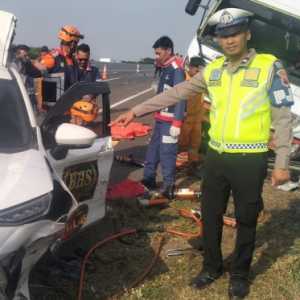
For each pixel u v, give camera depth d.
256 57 2.39
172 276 2.81
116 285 2.67
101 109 2.93
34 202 1.90
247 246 2.58
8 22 2.55
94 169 2.80
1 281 1.81
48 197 1.96
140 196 3.87
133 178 4.76
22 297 1.93
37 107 3.60
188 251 3.10
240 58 2.40
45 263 2.52
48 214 1.93
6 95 2.38
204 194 2.59
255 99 2.37
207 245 2.65
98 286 2.64
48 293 2.50
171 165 3.97
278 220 3.78
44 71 3.81
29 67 3.74
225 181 2.51
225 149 2.44
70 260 2.83
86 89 2.69
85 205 2.75
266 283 2.79
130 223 3.49
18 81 2.49
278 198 4.35
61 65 3.90
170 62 3.87
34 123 2.37
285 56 5.32
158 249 3.11
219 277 2.78
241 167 2.42
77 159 2.60
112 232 3.31
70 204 2.11
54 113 2.48
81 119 2.81
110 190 3.86
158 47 3.86
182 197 3.99
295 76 5.20
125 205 3.74
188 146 4.93
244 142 2.40
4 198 1.87
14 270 1.84
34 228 1.86
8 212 1.83
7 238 1.78
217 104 2.46
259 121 2.39
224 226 3.52
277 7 5.30
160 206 3.82
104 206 3.00
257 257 3.10
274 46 5.37
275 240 3.39
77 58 4.08
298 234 3.52
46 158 2.22
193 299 2.60
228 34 2.32
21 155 2.15
